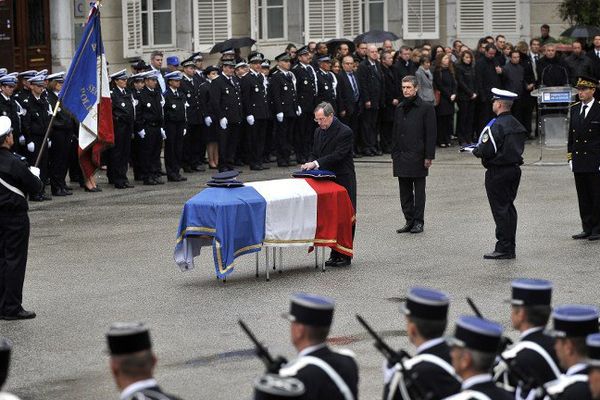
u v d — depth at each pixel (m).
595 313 18.81
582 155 42.50
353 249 42.16
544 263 39.12
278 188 37.41
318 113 39.75
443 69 73.81
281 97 66.00
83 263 40.41
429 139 44.56
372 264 39.50
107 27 74.62
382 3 87.00
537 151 71.31
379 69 70.25
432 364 18.53
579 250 41.28
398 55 72.19
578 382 18.56
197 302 34.53
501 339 18.38
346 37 86.00
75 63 42.31
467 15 88.31
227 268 36.19
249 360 28.69
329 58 68.56
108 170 59.97
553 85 77.69
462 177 60.12
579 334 18.61
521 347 20.09
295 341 18.42
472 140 77.56
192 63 64.19
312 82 67.19
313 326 18.23
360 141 70.62
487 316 32.19
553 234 44.34
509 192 39.81
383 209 50.66
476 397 17.20
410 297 18.92
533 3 89.44
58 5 72.50
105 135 49.56
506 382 20.16
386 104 71.12
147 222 48.41
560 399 18.73
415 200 44.97
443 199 53.00
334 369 18.06
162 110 60.09
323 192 38.12
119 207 52.66
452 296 34.59
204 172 65.06
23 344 30.64
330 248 41.34
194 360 28.77
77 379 27.66
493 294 34.78
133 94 59.34
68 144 56.03
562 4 86.75
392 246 42.53
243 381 27.02
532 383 19.16
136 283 37.25
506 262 39.38
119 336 16.55
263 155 67.44
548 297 20.25
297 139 67.88
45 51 73.06
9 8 71.88
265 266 39.72
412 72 72.12
